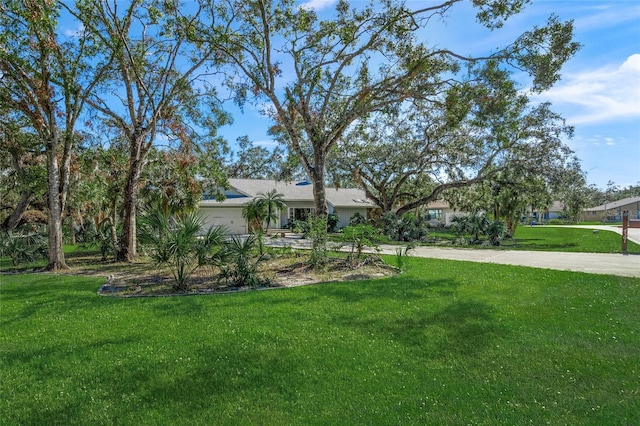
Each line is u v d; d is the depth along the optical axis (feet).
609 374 14.07
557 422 11.14
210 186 63.41
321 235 41.24
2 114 48.75
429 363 15.14
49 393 13.00
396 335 18.17
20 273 41.68
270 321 20.52
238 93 48.93
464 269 37.81
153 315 22.12
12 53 38.91
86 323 20.71
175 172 63.05
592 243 73.97
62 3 41.47
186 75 52.06
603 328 18.85
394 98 49.06
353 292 27.22
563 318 20.52
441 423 11.16
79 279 36.11
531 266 40.34
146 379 13.94
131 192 52.01
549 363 15.01
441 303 23.75
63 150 49.39
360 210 126.72
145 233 30.42
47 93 41.65
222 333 18.61
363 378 13.92
